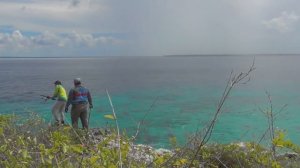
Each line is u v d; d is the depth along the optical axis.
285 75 100.44
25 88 62.66
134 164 3.59
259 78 86.38
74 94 14.46
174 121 24.88
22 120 5.92
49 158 3.24
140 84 69.88
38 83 77.56
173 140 4.59
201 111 30.11
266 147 4.15
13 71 161.00
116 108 32.06
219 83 69.50
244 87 55.91
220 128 21.20
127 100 40.06
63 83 78.19
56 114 15.60
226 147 6.16
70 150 3.47
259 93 46.84
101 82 78.06
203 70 148.62
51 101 37.38
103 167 3.20
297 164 4.75
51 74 126.56
